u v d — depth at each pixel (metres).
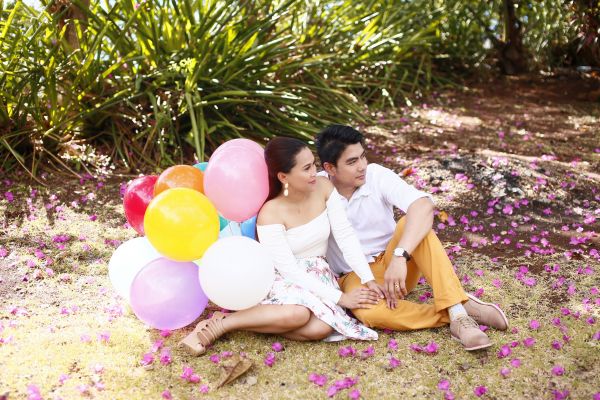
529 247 3.69
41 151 4.57
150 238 2.59
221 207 2.66
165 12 5.30
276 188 2.71
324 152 2.81
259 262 2.53
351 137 2.77
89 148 4.81
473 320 2.71
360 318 2.79
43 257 3.48
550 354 2.62
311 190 2.69
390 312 2.76
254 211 2.70
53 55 4.49
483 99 6.79
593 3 6.52
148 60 5.18
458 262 3.52
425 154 5.09
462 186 4.45
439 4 7.49
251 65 5.24
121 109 4.95
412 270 2.95
